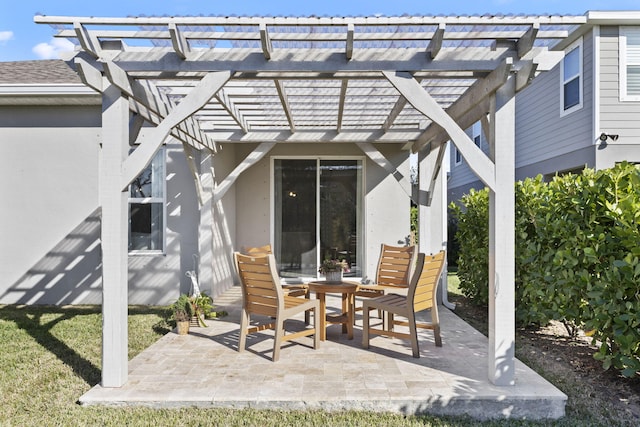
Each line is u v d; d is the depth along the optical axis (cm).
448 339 460
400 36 307
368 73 335
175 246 664
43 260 672
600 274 372
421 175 634
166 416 293
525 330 517
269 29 302
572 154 827
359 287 532
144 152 324
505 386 321
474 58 319
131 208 672
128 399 307
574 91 823
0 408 308
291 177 811
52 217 672
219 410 301
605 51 754
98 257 670
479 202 625
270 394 310
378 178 798
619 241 351
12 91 636
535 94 961
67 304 670
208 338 465
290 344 443
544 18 283
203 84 320
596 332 362
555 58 312
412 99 320
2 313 604
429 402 302
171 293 663
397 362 381
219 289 707
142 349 432
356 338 468
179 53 308
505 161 323
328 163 810
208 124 594
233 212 806
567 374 372
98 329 514
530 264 482
